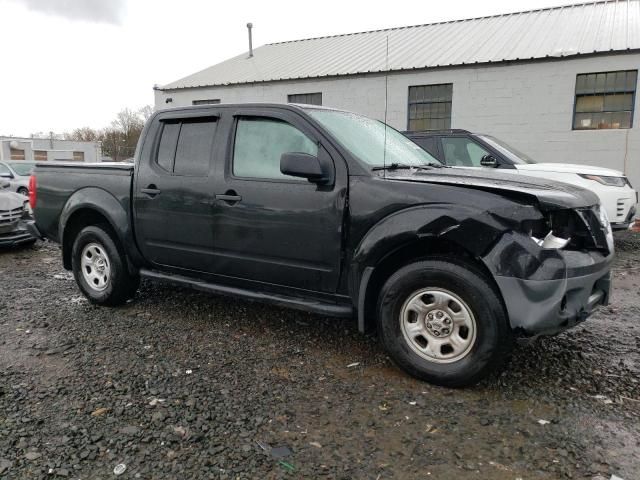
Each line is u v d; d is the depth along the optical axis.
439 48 16.03
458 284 3.09
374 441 2.67
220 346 3.96
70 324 4.46
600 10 15.88
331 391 3.22
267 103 3.96
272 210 3.74
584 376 3.41
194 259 4.26
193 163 4.23
